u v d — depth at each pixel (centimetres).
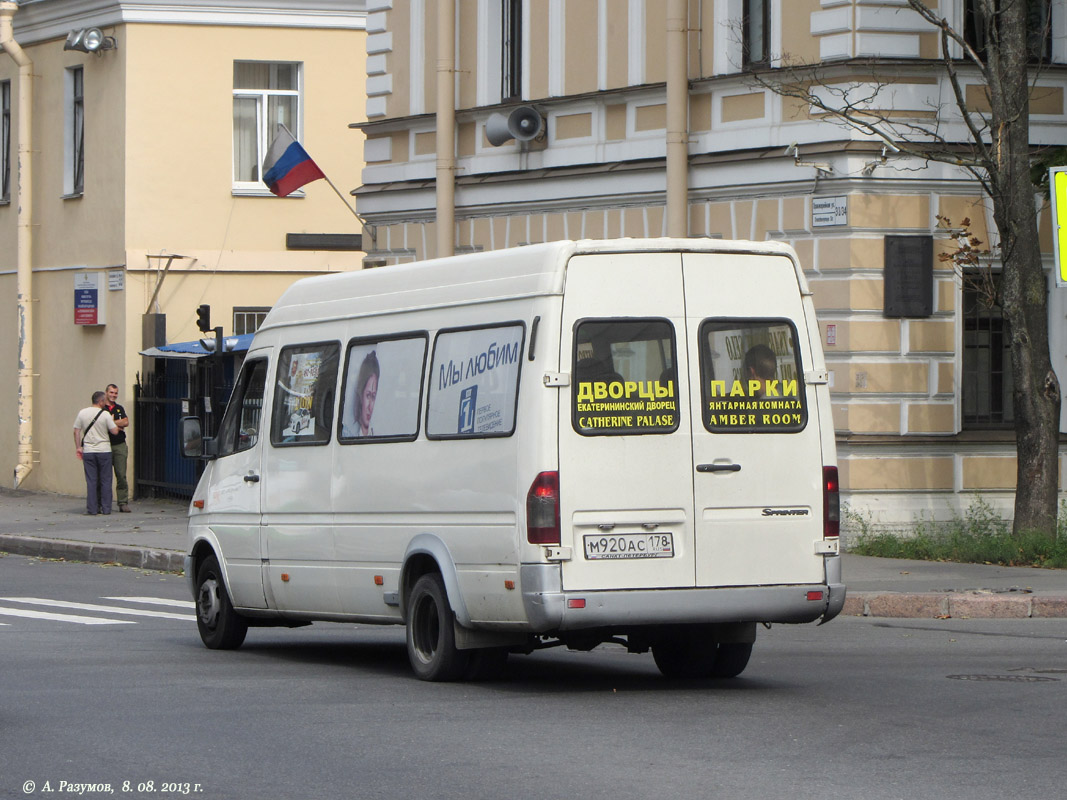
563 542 1628
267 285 4962
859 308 3036
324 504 1947
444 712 1572
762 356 1717
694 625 1759
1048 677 1797
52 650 2083
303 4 4934
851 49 3028
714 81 3281
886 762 1316
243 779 1263
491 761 1326
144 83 4812
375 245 4116
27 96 5128
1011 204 2862
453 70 3834
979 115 3036
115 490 4891
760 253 1731
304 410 2005
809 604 1711
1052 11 3198
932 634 2238
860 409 3039
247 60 4919
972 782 1240
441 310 1805
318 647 2192
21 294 5141
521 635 1734
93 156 4941
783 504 1709
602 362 1656
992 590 2505
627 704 1623
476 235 3838
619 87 3475
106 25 4859
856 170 3025
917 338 3072
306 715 1552
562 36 3625
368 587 1877
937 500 3095
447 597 1752
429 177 3925
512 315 1695
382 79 4072
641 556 1652
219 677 1833
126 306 4794
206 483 2180
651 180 3403
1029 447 2920
